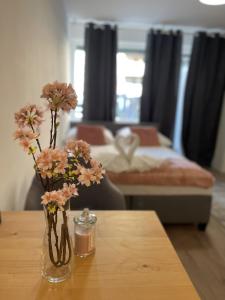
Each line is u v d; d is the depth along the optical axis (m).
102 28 4.15
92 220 0.90
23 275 0.77
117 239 0.98
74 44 4.34
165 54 4.32
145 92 4.42
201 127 4.74
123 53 4.47
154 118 4.53
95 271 0.81
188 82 4.51
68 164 0.67
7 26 1.15
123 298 0.71
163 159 2.56
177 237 2.44
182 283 0.77
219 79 4.55
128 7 3.47
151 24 4.21
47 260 0.77
